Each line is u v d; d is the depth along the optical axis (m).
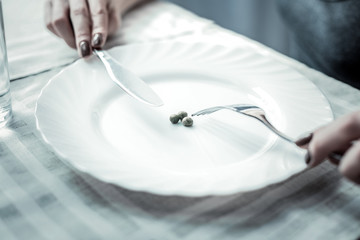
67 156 0.44
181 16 0.72
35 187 0.44
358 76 0.79
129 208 0.42
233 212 0.41
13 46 0.65
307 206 0.42
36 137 0.49
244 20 1.43
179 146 0.48
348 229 0.40
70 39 0.64
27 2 0.77
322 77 0.58
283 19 0.90
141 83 0.54
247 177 0.43
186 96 0.55
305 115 0.51
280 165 0.44
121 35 0.67
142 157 0.46
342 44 0.78
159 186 0.41
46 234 0.39
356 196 0.43
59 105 0.51
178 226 0.40
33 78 0.59
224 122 0.51
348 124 0.42
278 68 0.57
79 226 0.40
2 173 0.45
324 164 0.46
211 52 0.61
